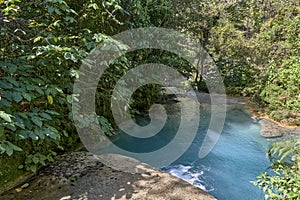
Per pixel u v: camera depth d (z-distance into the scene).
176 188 2.33
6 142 1.92
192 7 6.38
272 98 5.11
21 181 2.38
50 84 2.50
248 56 6.87
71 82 3.02
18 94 2.09
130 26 4.12
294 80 4.91
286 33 5.99
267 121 4.48
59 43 2.74
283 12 6.30
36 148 2.61
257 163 3.05
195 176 2.77
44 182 2.36
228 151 3.39
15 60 2.33
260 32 6.90
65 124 3.10
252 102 5.73
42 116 2.20
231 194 2.45
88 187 2.29
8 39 2.41
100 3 3.20
